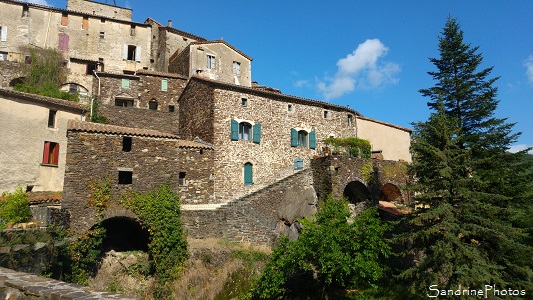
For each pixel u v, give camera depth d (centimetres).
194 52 3591
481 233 1547
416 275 1594
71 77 3547
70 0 4212
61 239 1562
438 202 1664
